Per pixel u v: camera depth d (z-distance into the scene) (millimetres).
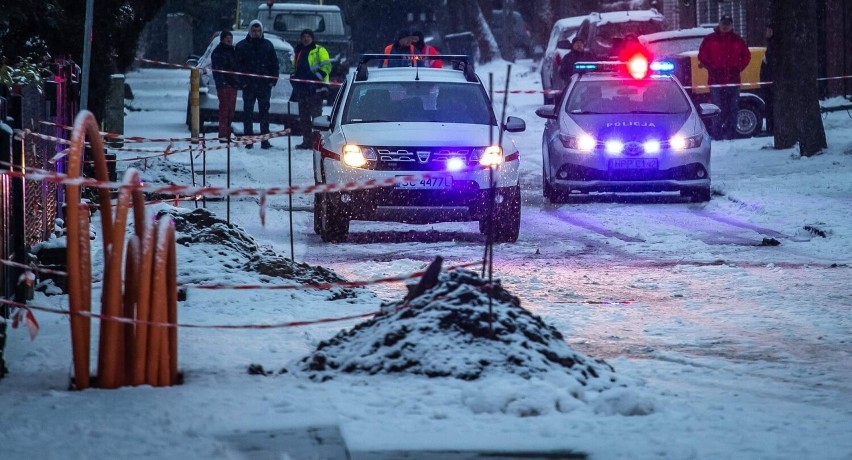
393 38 140625
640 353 21125
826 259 34969
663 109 51031
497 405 15547
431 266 18906
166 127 79125
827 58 93188
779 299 27500
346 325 22656
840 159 61656
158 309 16844
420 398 15969
